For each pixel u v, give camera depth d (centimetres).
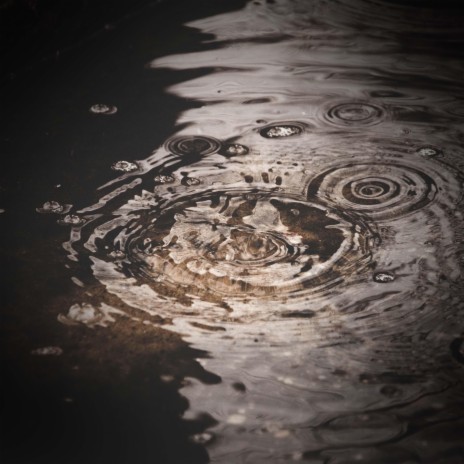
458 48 258
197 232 224
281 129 240
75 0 256
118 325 214
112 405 208
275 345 213
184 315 215
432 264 220
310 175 232
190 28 265
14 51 248
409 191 229
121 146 236
